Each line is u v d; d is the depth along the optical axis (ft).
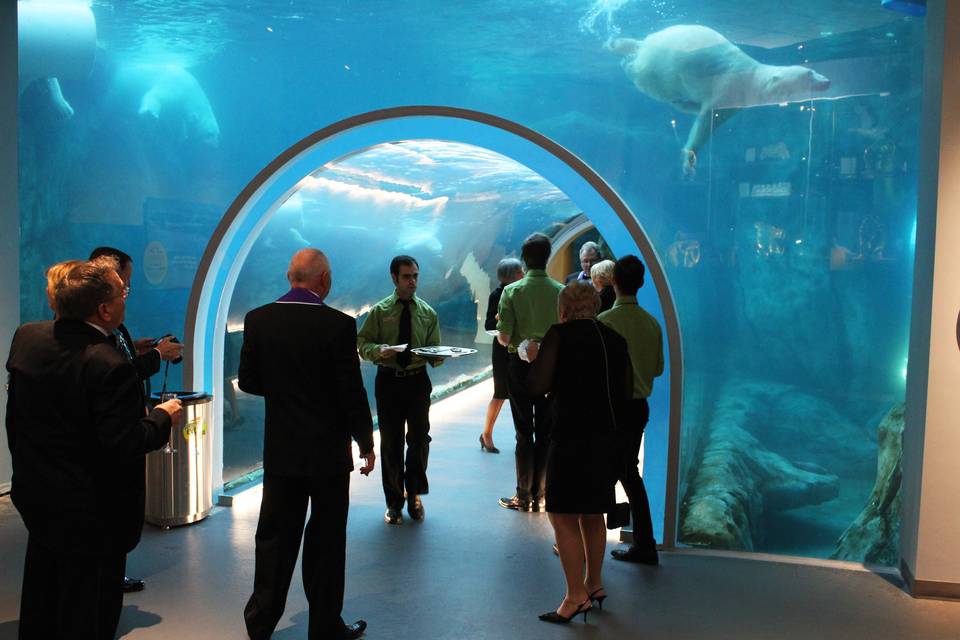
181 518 16.16
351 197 26.68
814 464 15.12
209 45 17.19
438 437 26.09
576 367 11.72
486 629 11.96
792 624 12.28
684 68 15.03
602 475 11.78
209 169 17.51
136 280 18.12
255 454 20.15
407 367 16.57
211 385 17.72
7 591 13.00
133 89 17.80
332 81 16.71
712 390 15.39
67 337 9.07
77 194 18.51
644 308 15.35
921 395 13.38
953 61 12.66
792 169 14.78
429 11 15.99
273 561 11.25
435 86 16.15
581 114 15.55
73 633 9.19
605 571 14.30
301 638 11.66
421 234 33.04
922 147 13.88
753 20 14.70
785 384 15.12
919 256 13.85
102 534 9.18
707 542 15.60
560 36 15.49
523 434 17.54
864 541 15.01
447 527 16.62
